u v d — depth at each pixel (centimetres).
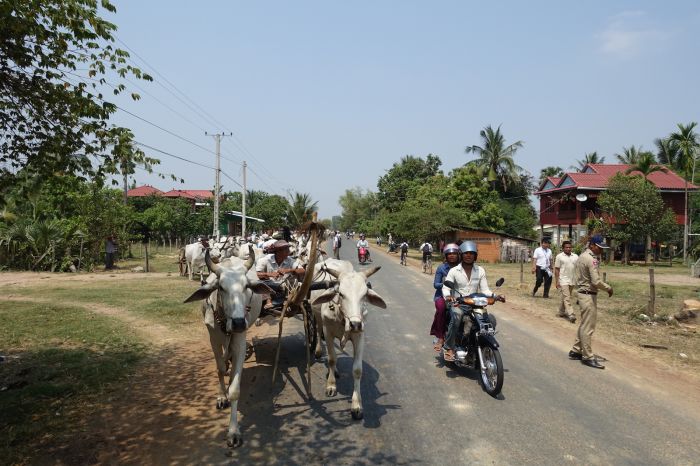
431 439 463
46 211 2012
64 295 1272
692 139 3553
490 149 5009
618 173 3125
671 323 1016
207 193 6744
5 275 1816
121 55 547
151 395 575
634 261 3397
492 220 3922
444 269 705
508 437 468
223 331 493
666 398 582
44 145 548
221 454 430
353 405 512
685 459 428
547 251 1412
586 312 714
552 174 6200
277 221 5525
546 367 710
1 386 589
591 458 427
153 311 1065
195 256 1633
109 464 409
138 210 4438
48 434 462
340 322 542
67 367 662
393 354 777
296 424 496
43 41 508
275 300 689
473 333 632
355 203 11656
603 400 573
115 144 564
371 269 534
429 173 6438
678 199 3566
